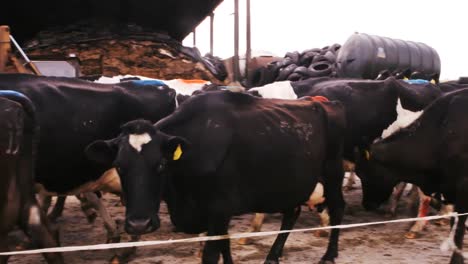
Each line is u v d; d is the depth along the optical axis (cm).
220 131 450
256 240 680
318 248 645
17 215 397
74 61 1114
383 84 793
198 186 446
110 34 1382
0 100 388
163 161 404
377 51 1290
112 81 748
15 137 385
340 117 575
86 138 550
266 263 547
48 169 535
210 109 460
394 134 571
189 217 463
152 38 1388
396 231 739
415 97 790
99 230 731
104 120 563
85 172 556
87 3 1484
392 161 571
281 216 831
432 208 866
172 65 1360
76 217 820
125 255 589
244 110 481
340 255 614
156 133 409
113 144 412
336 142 572
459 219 532
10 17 1548
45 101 530
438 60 1429
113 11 1531
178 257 605
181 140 404
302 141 511
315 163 529
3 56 684
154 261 589
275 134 485
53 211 749
